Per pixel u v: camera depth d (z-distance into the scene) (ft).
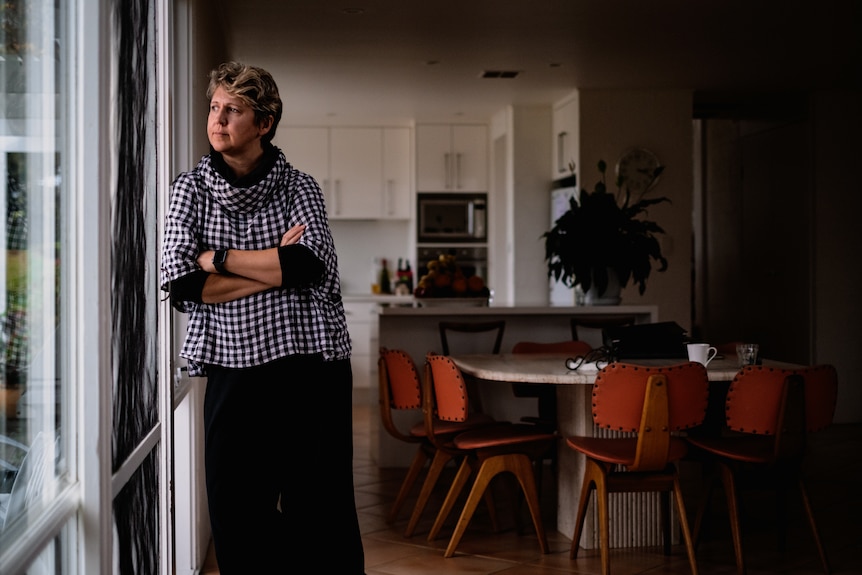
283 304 7.33
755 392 11.98
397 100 27.55
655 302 25.96
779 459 12.00
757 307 29.45
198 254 7.23
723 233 31.68
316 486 7.57
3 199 4.68
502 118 29.45
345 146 31.78
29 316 5.11
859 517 15.44
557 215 27.53
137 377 7.72
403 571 12.65
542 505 16.42
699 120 32.81
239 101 7.09
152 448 8.60
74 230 5.77
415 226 31.30
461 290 20.07
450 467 19.75
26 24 5.01
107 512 5.97
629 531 13.87
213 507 7.39
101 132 5.85
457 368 13.16
